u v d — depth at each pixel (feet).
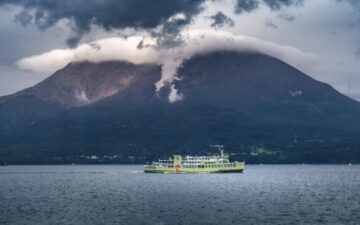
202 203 635.25
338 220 488.02
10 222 485.56
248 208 580.71
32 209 579.89
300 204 616.80
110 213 542.16
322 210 557.74
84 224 472.03
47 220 495.82
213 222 481.87
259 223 474.49
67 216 521.24
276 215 521.65
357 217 505.66
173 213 540.93
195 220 493.36
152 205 614.75
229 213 539.29
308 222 477.36
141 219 499.92
